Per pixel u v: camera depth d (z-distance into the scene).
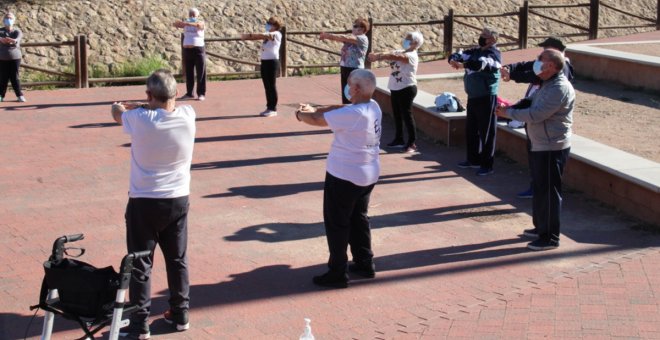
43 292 5.45
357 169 6.88
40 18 19.55
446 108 12.73
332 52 19.75
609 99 14.97
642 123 12.91
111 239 8.40
